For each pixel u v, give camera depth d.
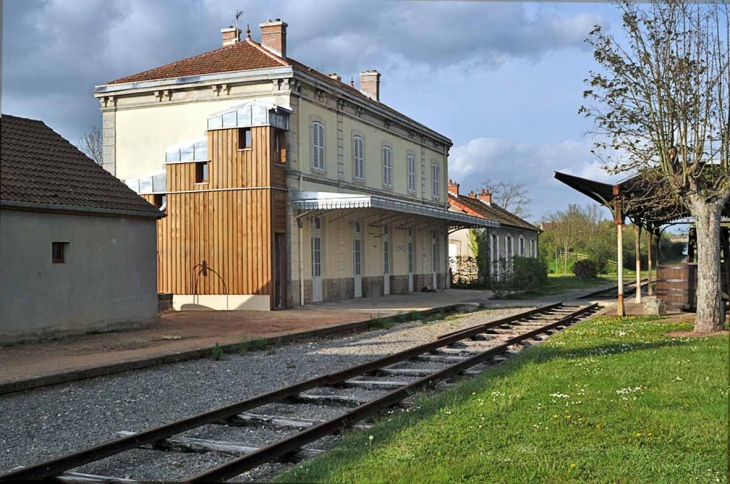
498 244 45.94
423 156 35.94
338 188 26.34
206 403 8.96
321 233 25.20
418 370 10.88
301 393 9.31
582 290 39.31
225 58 24.64
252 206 22.08
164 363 12.34
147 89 24.06
